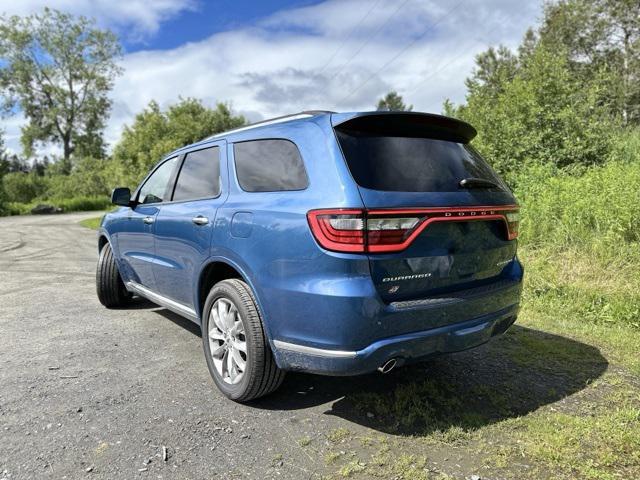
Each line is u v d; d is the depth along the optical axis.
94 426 2.76
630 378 3.40
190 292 3.60
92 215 29.05
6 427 2.74
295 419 2.85
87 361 3.78
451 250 2.67
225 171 3.34
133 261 4.62
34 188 42.34
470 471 2.33
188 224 3.50
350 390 3.23
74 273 7.97
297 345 2.56
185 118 31.00
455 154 2.98
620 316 4.64
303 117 2.96
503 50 33.06
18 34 48.97
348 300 2.32
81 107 53.09
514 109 9.48
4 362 3.75
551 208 6.80
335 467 2.37
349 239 2.33
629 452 2.47
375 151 2.61
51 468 2.36
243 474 2.32
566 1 25.64
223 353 3.21
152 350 4.05
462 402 3.05
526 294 5.38
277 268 2.62
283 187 2.78
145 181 4.66
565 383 3.33
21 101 50.78
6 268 8.53
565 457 2.43
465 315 2.72
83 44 51.72
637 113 19.45
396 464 2.38
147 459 2.44
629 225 5.66
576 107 9.42
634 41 22.66
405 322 2.45
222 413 2.93
